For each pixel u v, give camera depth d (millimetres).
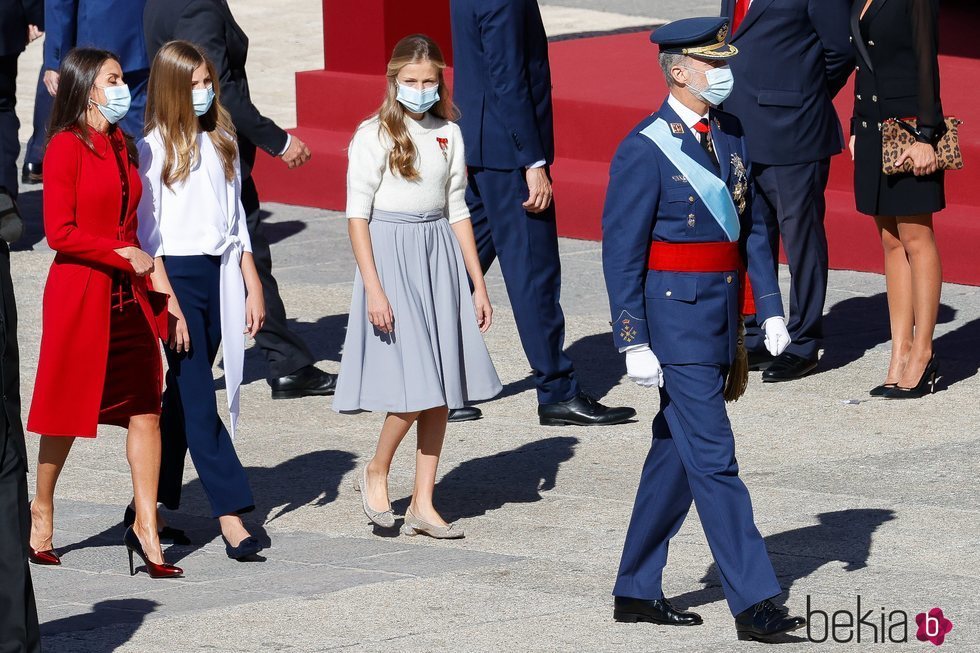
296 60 77562
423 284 24672
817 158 33594
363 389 24641
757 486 26797
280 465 29188
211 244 24156
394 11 53812
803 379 33688
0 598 18297
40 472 23812
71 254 22797
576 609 21297
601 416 31172
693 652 19625
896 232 32125
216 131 24438
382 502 25219
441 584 22406
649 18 78875
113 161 23109
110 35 43719
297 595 22078
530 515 25984
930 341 31969
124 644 20078
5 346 18234
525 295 30953
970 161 42375
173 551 24828
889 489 26438
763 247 21000
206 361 24281
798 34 33500
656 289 20344
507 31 30156
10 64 44594
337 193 51375
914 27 30531
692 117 20406
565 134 49688
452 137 25062
